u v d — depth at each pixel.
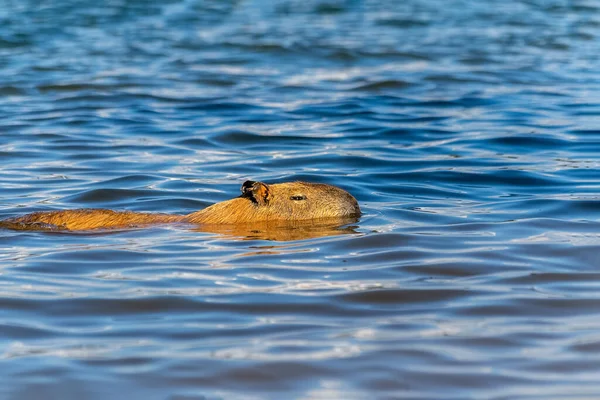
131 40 112.00
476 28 122.00
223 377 23.91
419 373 24.05
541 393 22.89
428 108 74.00
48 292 30.67
